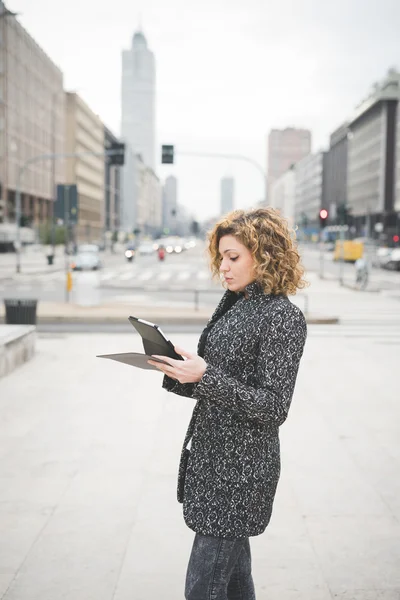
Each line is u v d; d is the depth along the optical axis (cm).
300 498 488
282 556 393
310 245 14675
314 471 551
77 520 445
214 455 233
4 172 8400
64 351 1211
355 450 611
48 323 1644
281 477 535
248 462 231
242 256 237
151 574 369
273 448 238
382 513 461
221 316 256
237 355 232
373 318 1819
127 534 422
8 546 404
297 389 889
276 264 235
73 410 761
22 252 7975
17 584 356
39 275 4056
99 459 579
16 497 487
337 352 1230
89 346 1275
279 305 233
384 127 11694
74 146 12394
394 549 404
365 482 524
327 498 489
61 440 638
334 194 15738
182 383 244
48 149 10719
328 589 355
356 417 737
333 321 1697
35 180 9931
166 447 617
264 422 221
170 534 423
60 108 11700
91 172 14212
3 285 3127
